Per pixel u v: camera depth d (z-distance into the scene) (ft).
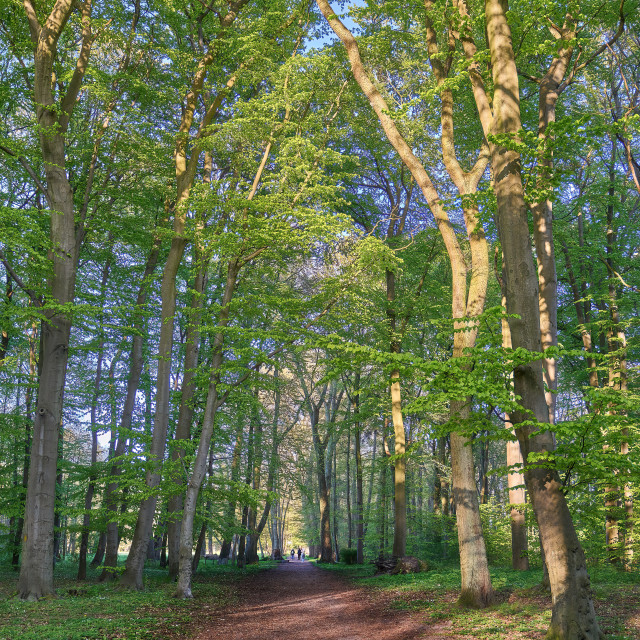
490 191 28.91
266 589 58.44
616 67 56.54
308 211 42.96
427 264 72.43
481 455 90.38
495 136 23.68
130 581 48.57
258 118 47.83
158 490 47.98
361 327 72.13
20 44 50.85
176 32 60.95
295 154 49.78
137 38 55.62
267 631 32.17
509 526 69.97
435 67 42.68
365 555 104.53
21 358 58.44
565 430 18.99
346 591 53.52
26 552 41.24
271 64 53.01
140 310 51.85
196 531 70.18
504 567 56.49
